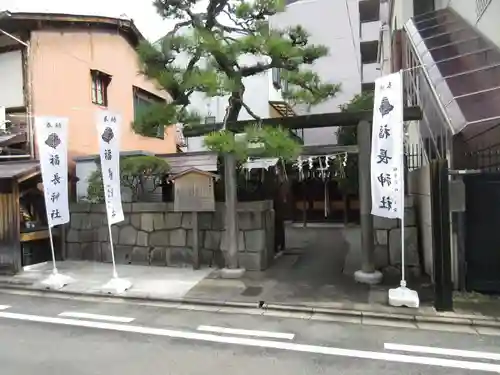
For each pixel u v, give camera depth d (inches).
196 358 185.8
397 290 253.6
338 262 381.1
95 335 217.8
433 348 193.2
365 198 306.5
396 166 254.2
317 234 570.3
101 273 356.8
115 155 321.7
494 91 282.8
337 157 429.4
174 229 380.5
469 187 270.7
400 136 253.6
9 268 362.3
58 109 481.1
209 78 274.5
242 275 333.4
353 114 306.2
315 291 286.0
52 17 470.6
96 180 421.1
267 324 231.8
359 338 207.6
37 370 174.1
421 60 376.8
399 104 254.4
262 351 193.2
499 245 265.1
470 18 388.5
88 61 510.6
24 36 466.3
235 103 328.5
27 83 465.1
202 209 355.6
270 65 311.3
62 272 362.6
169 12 326.6
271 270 353.1
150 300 283.6
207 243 372.5
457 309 239.9
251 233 351.9
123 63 565.3
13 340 211.2
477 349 191.6
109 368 175.6
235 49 288.2
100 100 531.5
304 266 367.6
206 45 284.8
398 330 218.4
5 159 462.3
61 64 486.6
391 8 649.0
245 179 438.3
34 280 335.3
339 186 631.2
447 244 238.4
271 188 440.8
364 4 904.9
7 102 477.4
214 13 319.9
